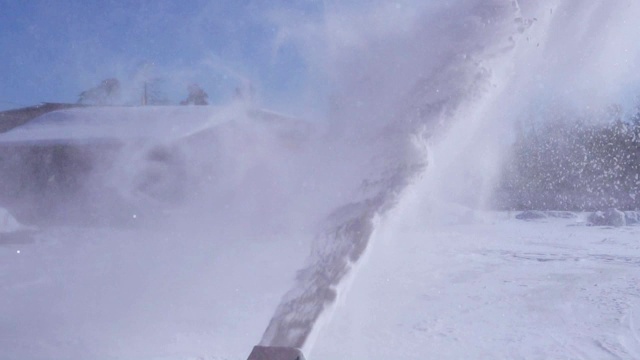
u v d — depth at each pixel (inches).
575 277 400.5
